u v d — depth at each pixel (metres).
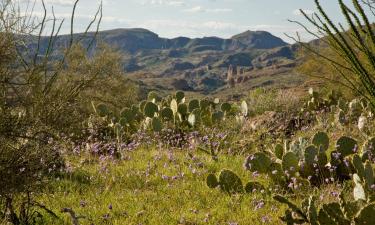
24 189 5.38
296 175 7.23
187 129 12.17
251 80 163.12
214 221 5.98
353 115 11.90
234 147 10.31
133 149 10.37
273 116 12.68
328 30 3.81
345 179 7.39
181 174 8.01
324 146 8.33
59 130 5.29
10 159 5.15
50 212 5.97
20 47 5.00
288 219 5.34
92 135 11.11
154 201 6.86
